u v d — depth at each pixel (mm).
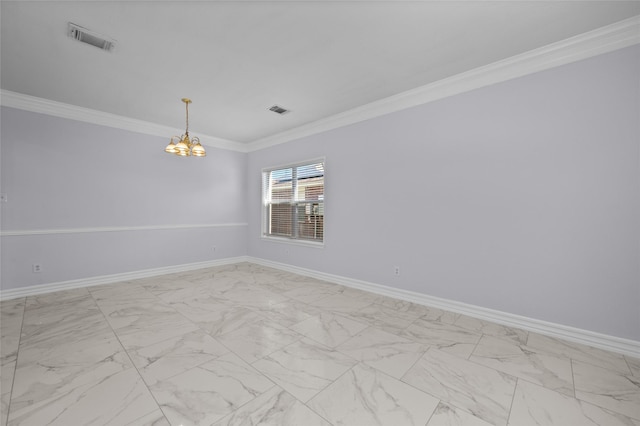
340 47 2355
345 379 1781
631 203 2072
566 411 1506
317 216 4473
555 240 2371
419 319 2754
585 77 2223
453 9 1903
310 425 1401
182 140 3295
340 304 3193
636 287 2064
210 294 3559
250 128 4641
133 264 4316
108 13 1945
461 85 2840
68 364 1933
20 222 3400
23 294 3406
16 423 1398
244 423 1411
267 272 4832
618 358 2037
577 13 1935
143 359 2002
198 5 1870
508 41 2264
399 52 2426
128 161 4254
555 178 2361
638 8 1872
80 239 3836
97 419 1431
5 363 1940
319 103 3553
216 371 1860
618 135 2109
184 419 1433
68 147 3727
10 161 3334
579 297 2273
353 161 3836
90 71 2758
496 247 2666
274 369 1888
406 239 3301
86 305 3123
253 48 2369
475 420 1438
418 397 1610
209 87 3104
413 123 3221
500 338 2346
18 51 2414
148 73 2793
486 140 2707
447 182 2963
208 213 5246
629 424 1414
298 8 1899
